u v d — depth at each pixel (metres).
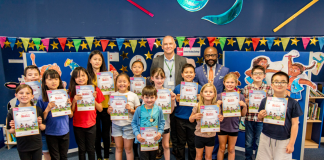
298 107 1.89
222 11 3.11
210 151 2.19
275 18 3.10
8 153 2.95
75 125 2.22
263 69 2.34
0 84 3.19
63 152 2.16
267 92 2.43
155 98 2.05
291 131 1.91
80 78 2.15
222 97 2.16
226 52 2.81
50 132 2.08
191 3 3.09
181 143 2.45
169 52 2.57
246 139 2.51
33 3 3.03
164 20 3.13
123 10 3.10
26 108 1.90
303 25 3.09
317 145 3.13
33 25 3.08
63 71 2.72
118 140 2.26
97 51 2.45
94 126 2.30
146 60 3.32
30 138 1.96
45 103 2.08
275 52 2.59
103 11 3.09
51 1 3.04
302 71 2.52
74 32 3.12
